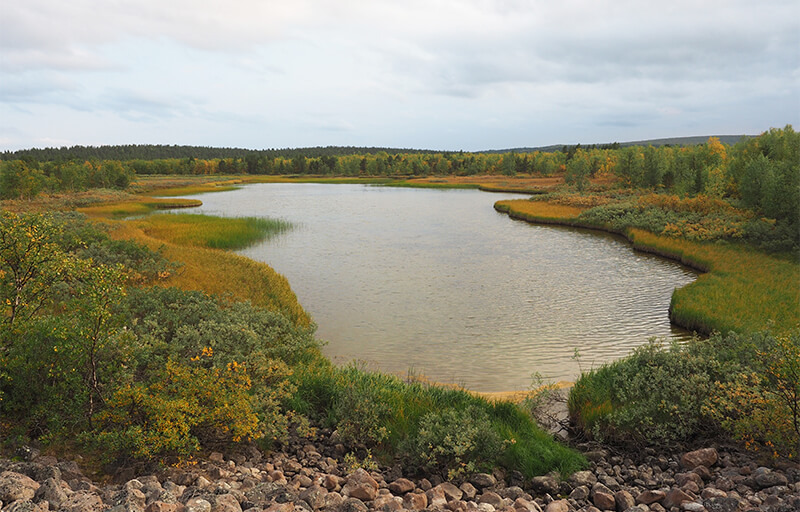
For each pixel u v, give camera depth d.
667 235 43.94
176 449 7.98
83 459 7.88
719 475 8.38
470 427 9.23
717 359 11.84
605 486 8.18
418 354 18.14
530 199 89.50
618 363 13.30
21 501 5.60
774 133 70.44
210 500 6.21
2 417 8.41
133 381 9.08
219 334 12.07
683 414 10.01
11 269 8.70
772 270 31.06
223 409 8.41
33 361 8.46
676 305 22.77
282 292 23.78
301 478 7.97
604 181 134.62
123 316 8.80
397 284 29.02
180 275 25.25
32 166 139.88
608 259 37.34
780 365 9.05
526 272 32.66
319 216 65.88
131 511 5.63
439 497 7.64
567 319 22.55
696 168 86.56
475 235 49.41
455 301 25.41
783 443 8.70
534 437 9.95
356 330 20.78
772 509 6.51
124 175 122.31
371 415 10.05
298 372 12.77
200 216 55.94
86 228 30.58
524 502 7.39
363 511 6.54
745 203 50.66
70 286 9.21
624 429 10.30
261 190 130.38
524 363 17.33
